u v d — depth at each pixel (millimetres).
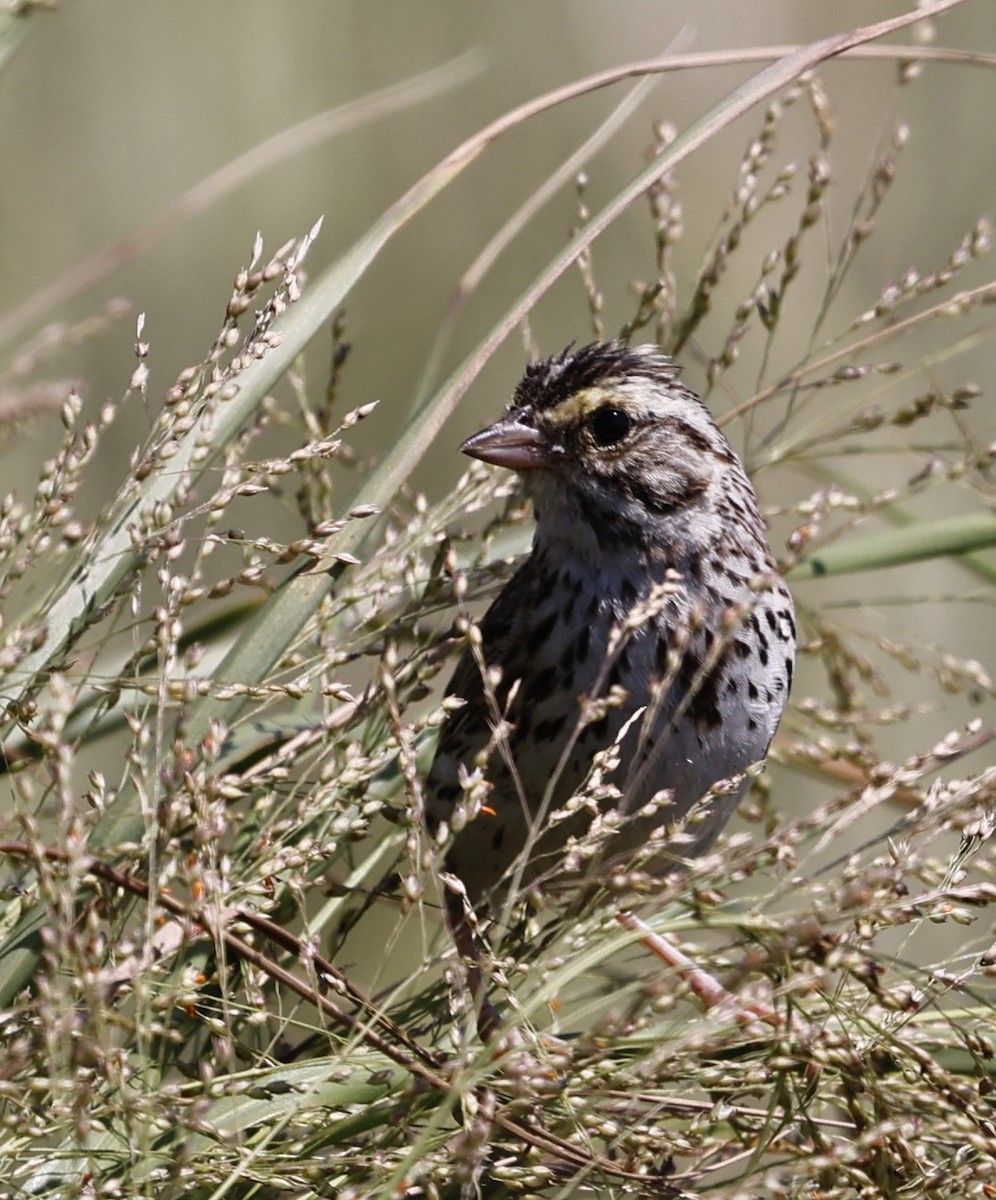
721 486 9070
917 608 15984
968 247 8961
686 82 18156
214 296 16828
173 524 6496
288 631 7180
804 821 5969
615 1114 6164
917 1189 5898
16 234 16531
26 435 8141
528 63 17953
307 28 17500
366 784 7031
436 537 8164
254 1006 6352
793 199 17438
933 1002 6238
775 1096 5867
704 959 5906
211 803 6121
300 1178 5961
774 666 8773
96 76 16984
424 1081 6023
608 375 8992
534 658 8719
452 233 17266
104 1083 5953
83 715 8117
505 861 8898
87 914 6137
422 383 8984
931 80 18062
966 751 6441
